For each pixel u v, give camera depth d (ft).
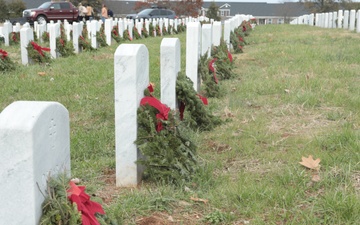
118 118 12.67
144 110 12.80
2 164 6.48
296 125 18.04
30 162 6.47
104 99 23.80
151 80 27.30
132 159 12.82
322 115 19.15
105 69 32.58
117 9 196.95
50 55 37.76
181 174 12.58
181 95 16.62
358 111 19.20
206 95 23.50
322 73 27.96
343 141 15.23
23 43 36.73
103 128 18.71
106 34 56.80
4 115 6.57
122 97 12.55
